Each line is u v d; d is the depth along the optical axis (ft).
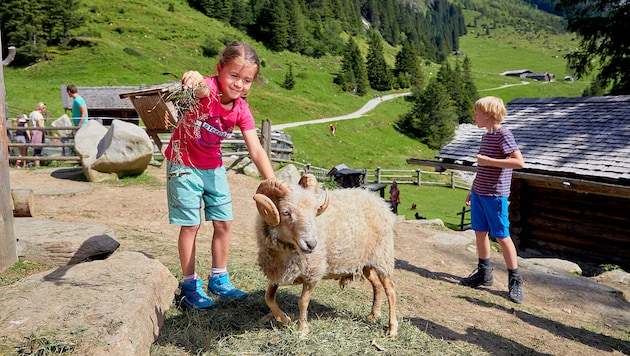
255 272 16.26
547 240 42.55
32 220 18.42
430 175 124.57
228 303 13.29
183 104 11.15
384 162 148.46
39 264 14.96
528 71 473.67
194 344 11.03
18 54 189.37
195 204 12.25
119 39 232.12
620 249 38.34
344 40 385.29
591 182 34.68
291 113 187.73
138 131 36.01
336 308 14.30
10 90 146.61
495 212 18.60
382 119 207.82
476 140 47.26
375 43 311.06
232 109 11.93
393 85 307.78
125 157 35.29
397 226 29.32
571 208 40.75
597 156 37.04
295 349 11.12
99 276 12.02
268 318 12.44
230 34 280.31
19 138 45.03
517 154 17.87
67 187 31.65
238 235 23.07
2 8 195.11
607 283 25.21
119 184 34.65
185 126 11.68
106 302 10.49
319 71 282.56
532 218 43.21
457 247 26.23
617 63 77.51
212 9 310.45
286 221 10.41
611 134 39.52
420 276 20.67
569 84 440.04
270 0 303.48
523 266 25.36
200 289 12.96
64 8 214.90
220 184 12.79
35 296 10.83
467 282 20.26
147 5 286.66
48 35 211.00
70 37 211.82
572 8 80.48
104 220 23.90
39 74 180.14
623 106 43.50
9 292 11.12
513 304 18.51
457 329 14.61
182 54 232.32
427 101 200.44
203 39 258.16
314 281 11.44
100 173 35.14
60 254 15.08
